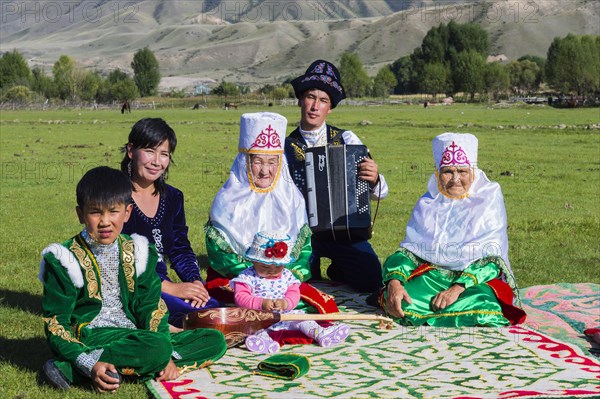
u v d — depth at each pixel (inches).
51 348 217.9
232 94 5014.8
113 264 225.1
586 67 4308.6
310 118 328.5
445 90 5339.6
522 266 388.2
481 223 292.4
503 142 1245.1
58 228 496.1
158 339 215.2
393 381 220.2
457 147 296.2
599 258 409.1
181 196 287.4
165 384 216.8
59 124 1942.7
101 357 211.2
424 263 293.7
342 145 322.3
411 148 1128.8
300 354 247.1
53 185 714.2
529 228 499.2
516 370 229.5
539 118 2097.7
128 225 274.1
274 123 293.9
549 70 4547.2
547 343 255.9
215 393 209.6
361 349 251.9
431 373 227.3
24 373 227.3
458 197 298.5
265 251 258.2
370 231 325.4
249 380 221.0
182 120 2171.5
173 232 283.9
